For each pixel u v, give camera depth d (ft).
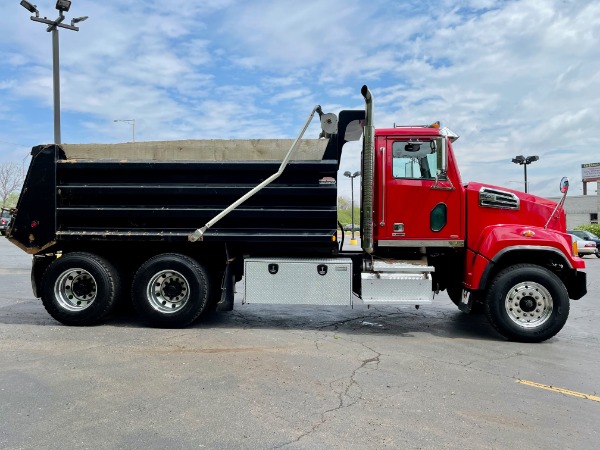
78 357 17.08
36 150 22.06
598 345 20.38
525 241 20.40
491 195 21.59
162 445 10.57
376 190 21.97
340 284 21.45
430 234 21.62
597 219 155.74
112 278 22.04
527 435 11.41
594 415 12.73
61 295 22.13
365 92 20.39
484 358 17.95
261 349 18.42
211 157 21.80
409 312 27.20
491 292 20.54
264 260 21.68
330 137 21.29
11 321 23.16
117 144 22.04
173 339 19.79
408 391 14.16
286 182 21.50
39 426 11.44
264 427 11.53
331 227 21.76
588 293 37.32
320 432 11.30
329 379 15.05
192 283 21.61
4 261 56.44
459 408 12.97
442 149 20.89
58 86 53.67
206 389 13.97
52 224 22.07
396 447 10.64
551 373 16.30
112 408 12.55
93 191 21.90
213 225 21.94
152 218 22.07
